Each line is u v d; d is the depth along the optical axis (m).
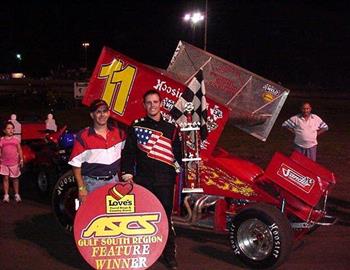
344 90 64.75
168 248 6.17
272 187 7.16
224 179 6.79
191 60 8.48
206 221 6.97
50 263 6.53
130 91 7.18
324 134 21.69
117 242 5.54
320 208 7.01
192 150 6.39
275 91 7.81
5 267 6.36
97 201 5.51
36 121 13.04
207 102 6.79
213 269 6.36
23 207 9.40
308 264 6.57
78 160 5.97
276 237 6.15
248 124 7.71
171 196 6.10
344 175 12.60
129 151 6.02
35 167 10.51
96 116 5.93
